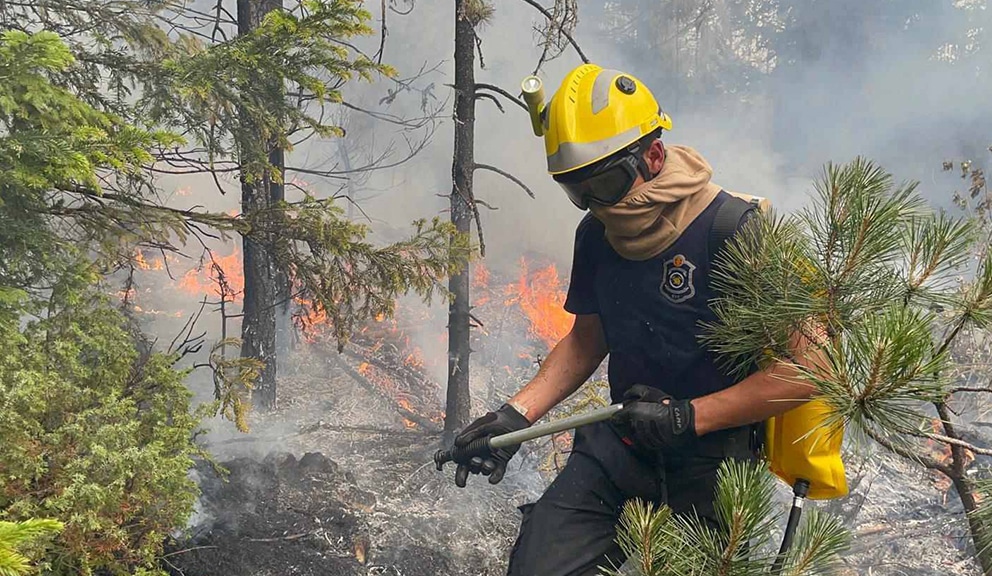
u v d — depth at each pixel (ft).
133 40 19.53
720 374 8.10
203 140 18.63
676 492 8.40
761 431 8.46
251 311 27.61
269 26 17.44
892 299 6.79
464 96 23.12
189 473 17.38
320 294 19.08
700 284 7.86
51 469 11.14
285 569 15.14
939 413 8.39
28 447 10.93
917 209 7.00
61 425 11.75
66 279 13.84
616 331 8.49
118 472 11.16
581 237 8.85
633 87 7.69
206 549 14.90
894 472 22.91
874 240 6.75
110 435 11.34
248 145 18.80
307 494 18.28
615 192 7.63
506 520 20.24
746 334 7.48
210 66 17.16
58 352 12.50
